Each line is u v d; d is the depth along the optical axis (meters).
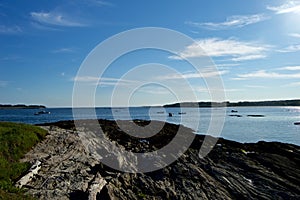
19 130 24.23
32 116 102.06
